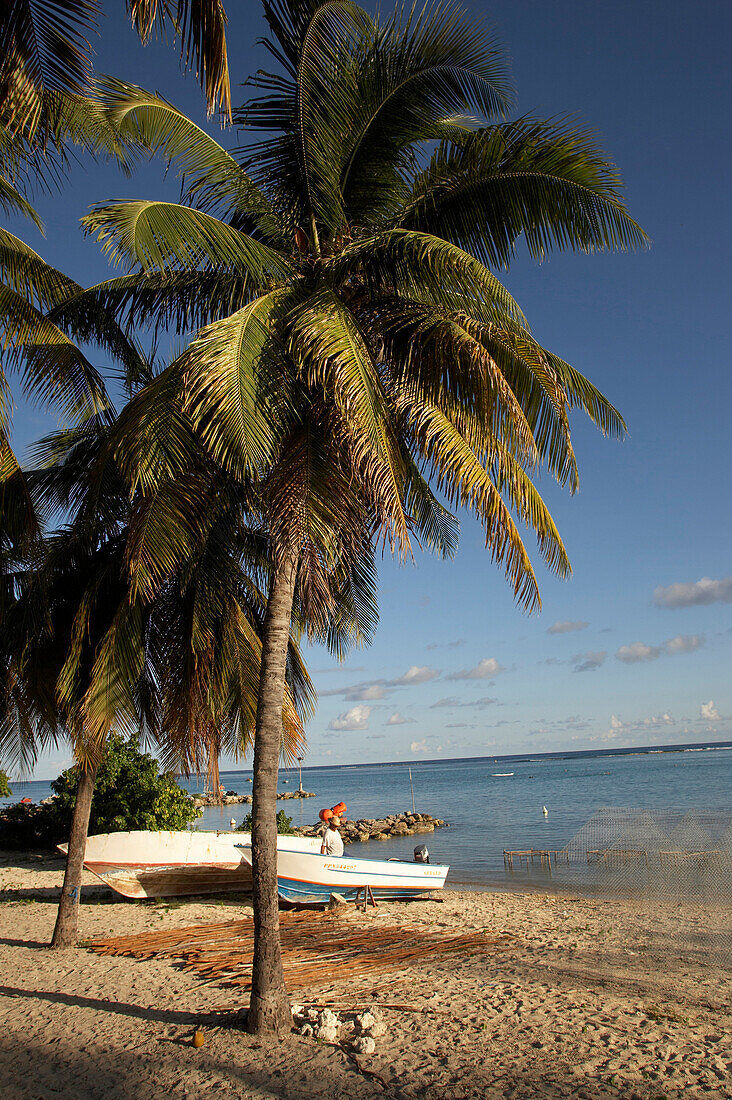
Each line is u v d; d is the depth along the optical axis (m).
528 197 7.54
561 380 7.86
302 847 16.33
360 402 5.98
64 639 11.33
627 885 7.19
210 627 10.90
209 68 5.96
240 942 10.55
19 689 11.47
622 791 58.03
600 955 9.15
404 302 7.50
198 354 5.92
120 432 7.31
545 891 18.05
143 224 6.21
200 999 7.67
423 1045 6.19
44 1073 5.88
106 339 11.05
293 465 6.88
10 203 8.26
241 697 11.51
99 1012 7.38
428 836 36.47
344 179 8.11
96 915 13.78
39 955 10.08
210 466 7.88
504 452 6.93
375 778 154.12
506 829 36.62
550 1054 5.94
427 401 6.97
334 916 13.61
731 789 50.19
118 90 6.65
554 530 7.10
